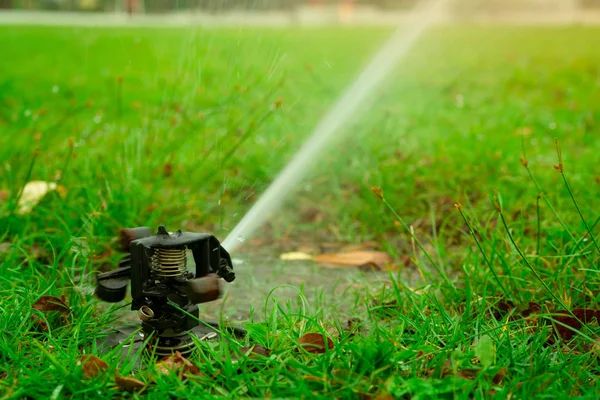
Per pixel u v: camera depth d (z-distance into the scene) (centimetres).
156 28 504
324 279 121
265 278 121
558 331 97
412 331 98
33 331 98
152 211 136
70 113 172
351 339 96
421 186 153
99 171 145
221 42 219
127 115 213
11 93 244
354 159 163
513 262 112
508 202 139
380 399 80
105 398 83
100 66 310
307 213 150
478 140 178
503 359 89
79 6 751
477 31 604
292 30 529
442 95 270
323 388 84
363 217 144
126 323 103
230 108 166
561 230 119
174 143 158
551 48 438
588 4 1000
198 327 98
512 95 268
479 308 101
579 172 150
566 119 214
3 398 83
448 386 82
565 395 81
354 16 967
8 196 137
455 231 134
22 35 431
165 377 86
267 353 90
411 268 125
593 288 106
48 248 120
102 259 119
